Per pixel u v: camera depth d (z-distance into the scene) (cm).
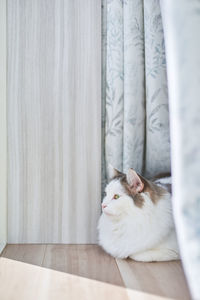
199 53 60
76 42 134
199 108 59
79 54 134
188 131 60
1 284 91
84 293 85
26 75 132
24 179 132
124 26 138
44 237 133
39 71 133
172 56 63
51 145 133
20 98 132
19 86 132
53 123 133
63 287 89
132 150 138
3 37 131
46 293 85
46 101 133
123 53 140
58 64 133
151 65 134
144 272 101
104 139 145
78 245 132
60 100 133
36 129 133
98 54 134
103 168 144
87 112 134
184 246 59
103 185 144
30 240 132
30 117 133
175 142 63
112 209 114
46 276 97
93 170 134
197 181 59
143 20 140
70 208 133
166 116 136
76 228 134
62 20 134
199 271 56
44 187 133
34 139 133
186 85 60
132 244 112
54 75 133
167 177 134
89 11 134
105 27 144
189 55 60
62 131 133
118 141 140
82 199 134
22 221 132
